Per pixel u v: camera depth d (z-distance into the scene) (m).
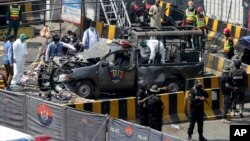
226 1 67.88
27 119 39.16
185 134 40.69
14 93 39.84
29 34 63.12
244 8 64.88
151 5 66.69
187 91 41.09
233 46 55.41
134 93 47.53
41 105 37.97
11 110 40.19
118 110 41.12
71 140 36.31
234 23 67.06
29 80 48.91
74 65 46.81
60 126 36.91
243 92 43.16
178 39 47.53
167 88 47.09
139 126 32.44
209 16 70.25
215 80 47.16
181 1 72.25
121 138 33.53
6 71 48.62
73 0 58.22
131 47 46.72
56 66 46.59
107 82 46.56
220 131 41.31
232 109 43.59
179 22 65.50
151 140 31.77
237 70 42.69
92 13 65.81
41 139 20.89
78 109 36.47
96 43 48.72
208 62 55.12
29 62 55.69
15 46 47.97
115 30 61.94
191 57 47.97
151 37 46.94
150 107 37.12
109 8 67.00
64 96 44.69
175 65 47.34
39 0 63.59
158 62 47.00
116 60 46.62
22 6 64.75
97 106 40.62
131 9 66.12
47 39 57.53
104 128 34.41
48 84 46.62
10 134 20.66
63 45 49.53
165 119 42.22
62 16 59.25
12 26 60.03
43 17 66.69
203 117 40.09
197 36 47.94
